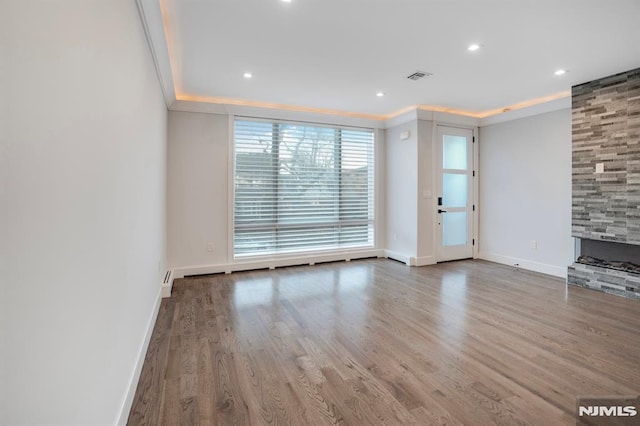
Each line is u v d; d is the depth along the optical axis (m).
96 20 1.22
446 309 3.23
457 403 1.79
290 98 4.43
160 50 2.66
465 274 4.60
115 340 1.50
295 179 5.12
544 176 4.61
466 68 3.40
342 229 5.52
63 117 0.95
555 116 4.45
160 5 2.25
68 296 0.98
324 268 4.97
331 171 5.38
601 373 2.07
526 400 1.81
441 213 5.32
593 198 3.83
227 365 2.19
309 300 3.51
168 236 4.36
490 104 4.78
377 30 2.62
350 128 5.46
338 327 2.81
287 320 2.96
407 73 3.53
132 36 1.87
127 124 1.75
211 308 3.26
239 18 2.44
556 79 3.72
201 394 1.88
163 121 3.72
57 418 0.91
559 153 4.41
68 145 0.98
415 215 5.13
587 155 3.88
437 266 5.08
